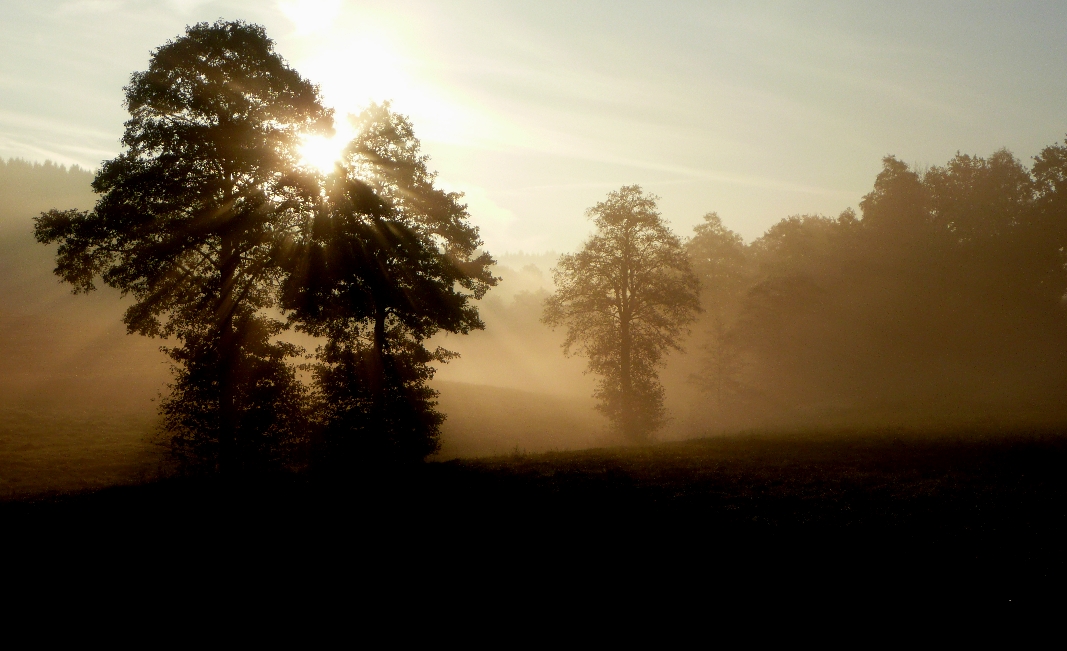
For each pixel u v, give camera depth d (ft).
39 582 39.99
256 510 57.26
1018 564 33.14
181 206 74.13
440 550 42.96
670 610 31.76
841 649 26.94
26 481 90.38
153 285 76.28
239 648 30.63
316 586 38.19
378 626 32.37
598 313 134.92
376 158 88.84
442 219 93.71
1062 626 27.20
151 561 43.68
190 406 78.07
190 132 71.82
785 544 38.58
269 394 79.46
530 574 37.68
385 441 89.25
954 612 29.07
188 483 73.36
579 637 29.91
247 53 75.72
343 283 84.69
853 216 233.76
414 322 93.04
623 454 75.82
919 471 55.57
